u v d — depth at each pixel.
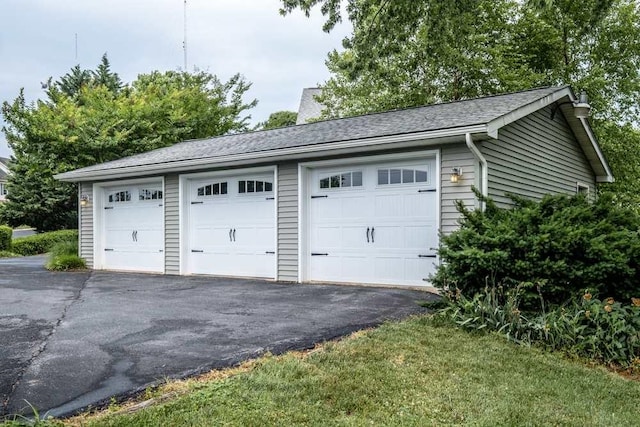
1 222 24.03
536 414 3.29
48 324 5.46
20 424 2.77
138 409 3.08
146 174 11.00
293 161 9.05
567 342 4.97
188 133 20.88
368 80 17.20
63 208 24.45
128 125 18.41
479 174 7.26
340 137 8.27
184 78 23.78
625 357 4.82
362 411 3.16
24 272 11.34
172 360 4.08
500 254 5.52
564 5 16.81
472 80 17.08
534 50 17.95
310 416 3.02
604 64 17.81
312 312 6.08
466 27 9.84
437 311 5.92
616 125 17.33
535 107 8.35
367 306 6.43
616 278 5.39
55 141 16.62
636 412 3.58
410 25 9.58
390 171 8.18
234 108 23.81
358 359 4.10
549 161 9.88
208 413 2.99
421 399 3.39
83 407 3.11
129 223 11.74
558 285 5.45
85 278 10.09
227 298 7.22
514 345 4.91
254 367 3.88
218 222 10.28
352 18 9.62
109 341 4.70
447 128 7.02
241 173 9.87
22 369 3.83
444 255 6.07
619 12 17.09
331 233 8.78
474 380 3.83
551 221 5.80
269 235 9.50
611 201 6.41
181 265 10.62
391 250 8.13
